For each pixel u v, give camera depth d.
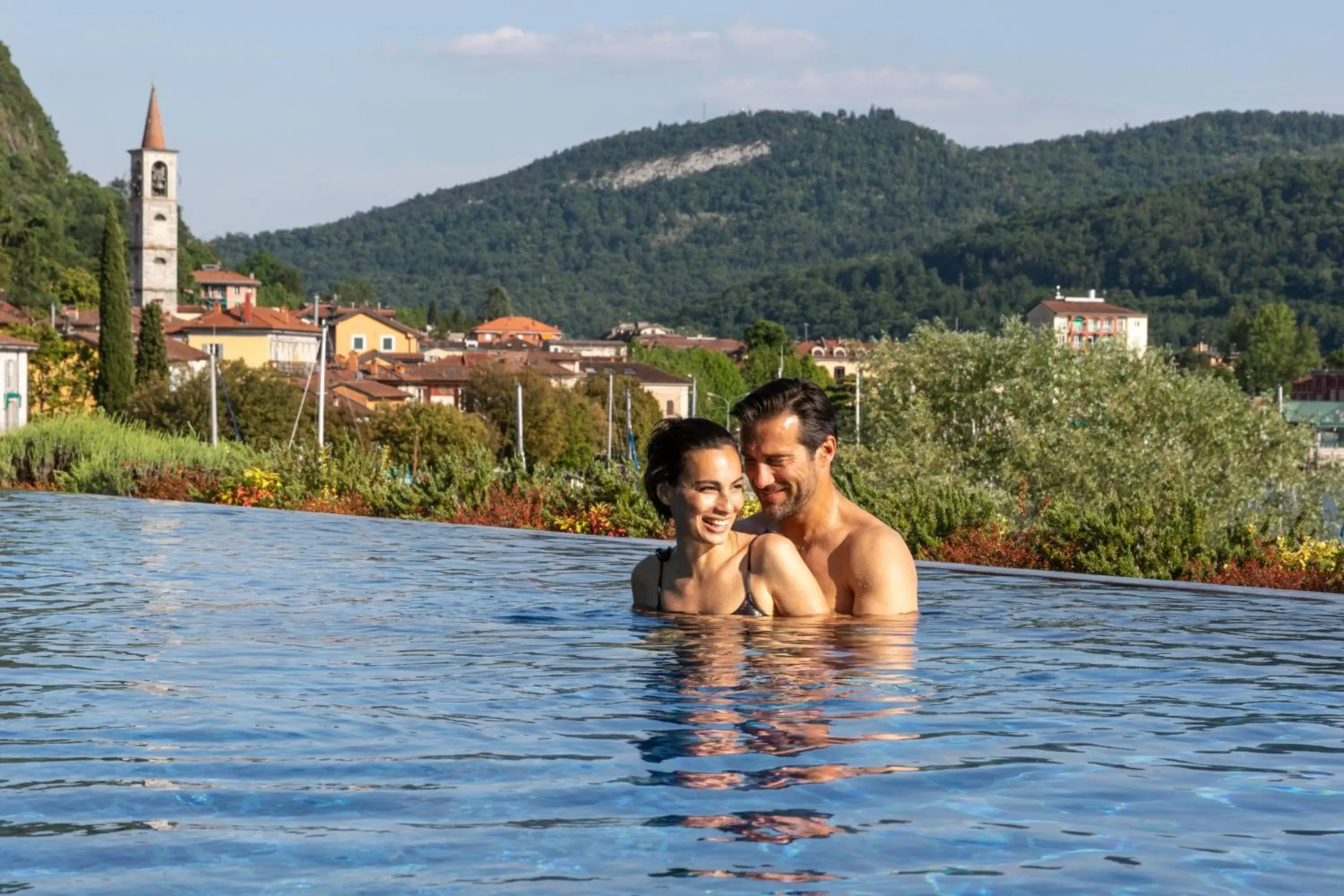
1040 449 31.50
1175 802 3.23
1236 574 14.77
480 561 10.36
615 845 2.84
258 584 8.50
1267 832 2.98
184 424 62.78
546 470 21.45
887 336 37.91
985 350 35.97
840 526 6.73
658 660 5.35
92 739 3.87
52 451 29.25
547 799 3.21
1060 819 3.08
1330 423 121.00
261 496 23.03
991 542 16.22
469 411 88.75
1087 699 4.65
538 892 2.54
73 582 8.64
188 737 3.90
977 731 4.06
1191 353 177.00
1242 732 4.10
